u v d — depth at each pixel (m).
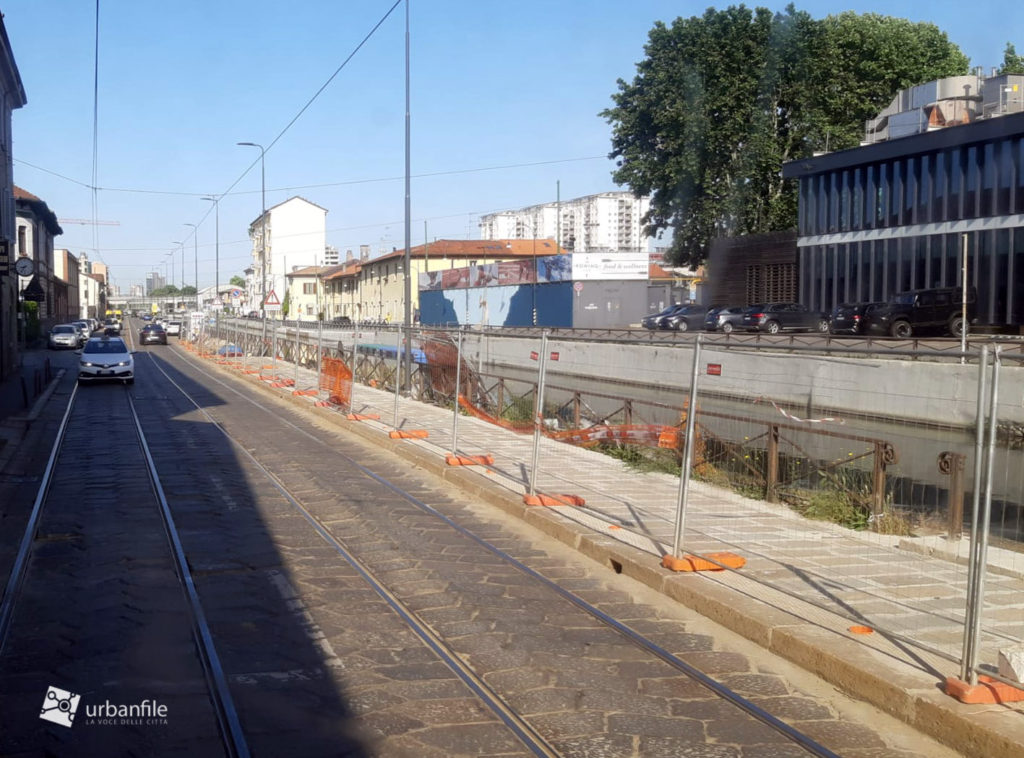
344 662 5.96
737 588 7.32
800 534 8.77
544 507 10.66
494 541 9.59
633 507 10.45
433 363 22.67
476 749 4.75
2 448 15.97
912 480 7.53
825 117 47.16
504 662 6.02
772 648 6.31
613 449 13.07
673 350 12.05
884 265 38.78
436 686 5.58
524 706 5.32
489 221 161.12
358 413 20.28
